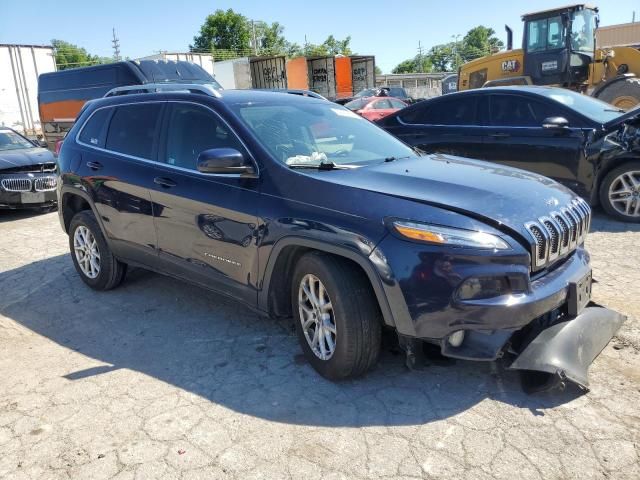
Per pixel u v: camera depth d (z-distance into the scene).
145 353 3.87
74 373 3.62
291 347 3.84
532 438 2.73
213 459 2.69
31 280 5.63
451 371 3.37
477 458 2.61
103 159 4.74
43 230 7.93
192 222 3.92
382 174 3.44
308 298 3.37
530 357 3.01
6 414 3.15
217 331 4.17
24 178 8.70
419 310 2.88
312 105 4.43
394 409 3.03
